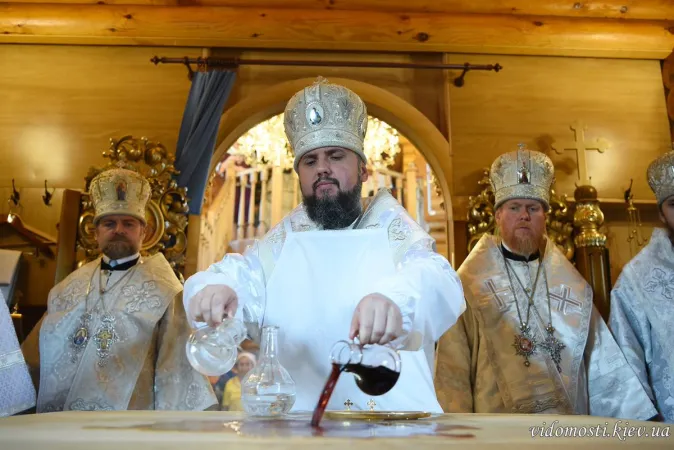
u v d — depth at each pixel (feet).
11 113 19.03
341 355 4.13
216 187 34.94
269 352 4.92
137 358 10.99
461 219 18.24
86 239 16.22
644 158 19.40
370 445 2.74
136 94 19.26
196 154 17.65
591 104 19.75
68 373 10.98
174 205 16.97
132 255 12.47
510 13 20.22
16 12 19.43
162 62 18.97
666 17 20.33
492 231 17.30
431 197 34.78
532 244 11.45
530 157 11.93
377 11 20.08
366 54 19.98
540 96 19.70
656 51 19.99
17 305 16.22
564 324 10.62
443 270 5.83
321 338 6.52
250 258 7.16
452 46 19.74
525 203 11.70
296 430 3.58
